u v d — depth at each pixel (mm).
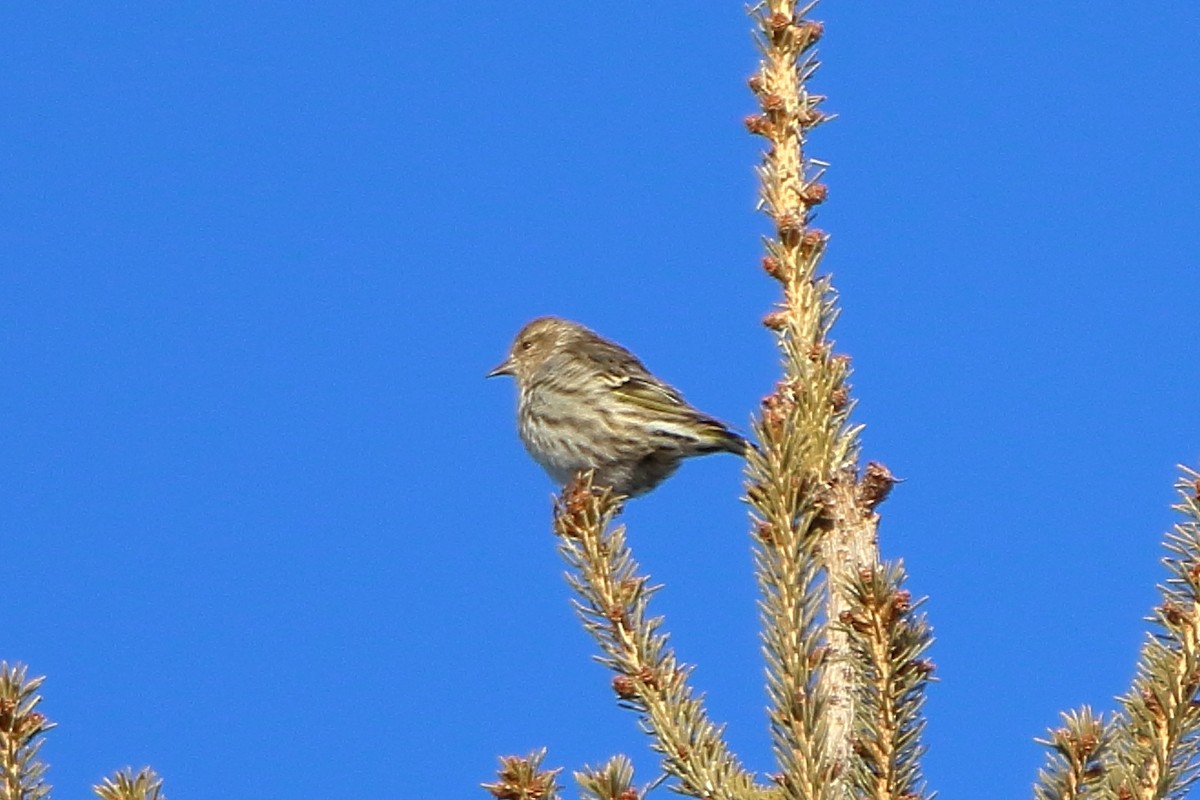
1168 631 9367
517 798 9078
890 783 9508
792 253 12219
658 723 10047
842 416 11414
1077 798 9031
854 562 10609
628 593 10617
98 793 9203
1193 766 9070
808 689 9797
